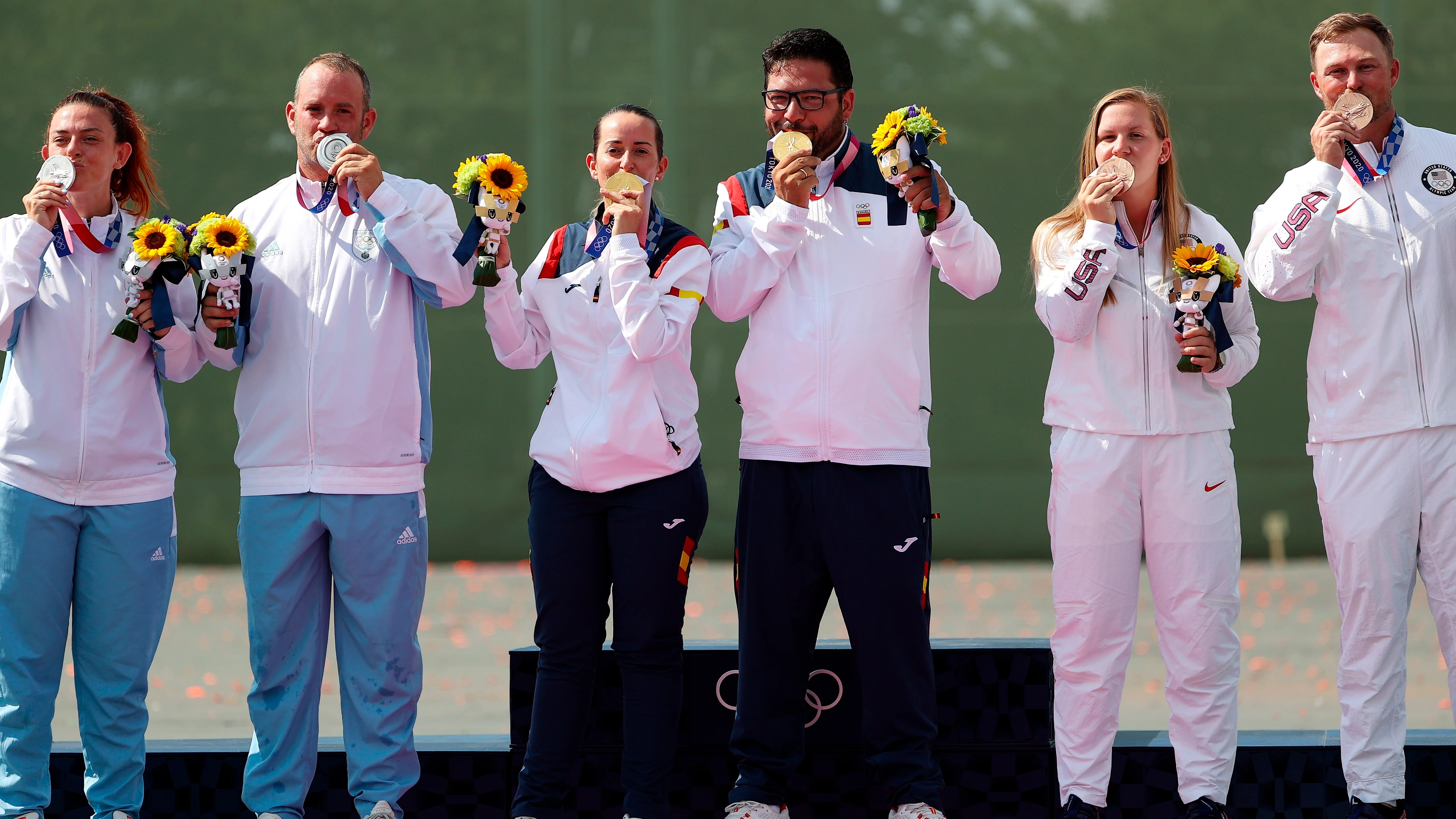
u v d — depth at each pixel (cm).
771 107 1307
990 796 1381
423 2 3647
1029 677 1377
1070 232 1376
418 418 1306
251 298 1288
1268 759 1366
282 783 1273
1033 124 3625
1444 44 3544
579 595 1269
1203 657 1296
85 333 1277
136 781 1306
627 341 1257
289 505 1268
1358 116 1286
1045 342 3628
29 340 1280
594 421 1259
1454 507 1280
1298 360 3603
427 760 1381
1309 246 1304
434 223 1335
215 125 3656
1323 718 2045
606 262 1297
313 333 1273
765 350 1301
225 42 3650
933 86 3634
